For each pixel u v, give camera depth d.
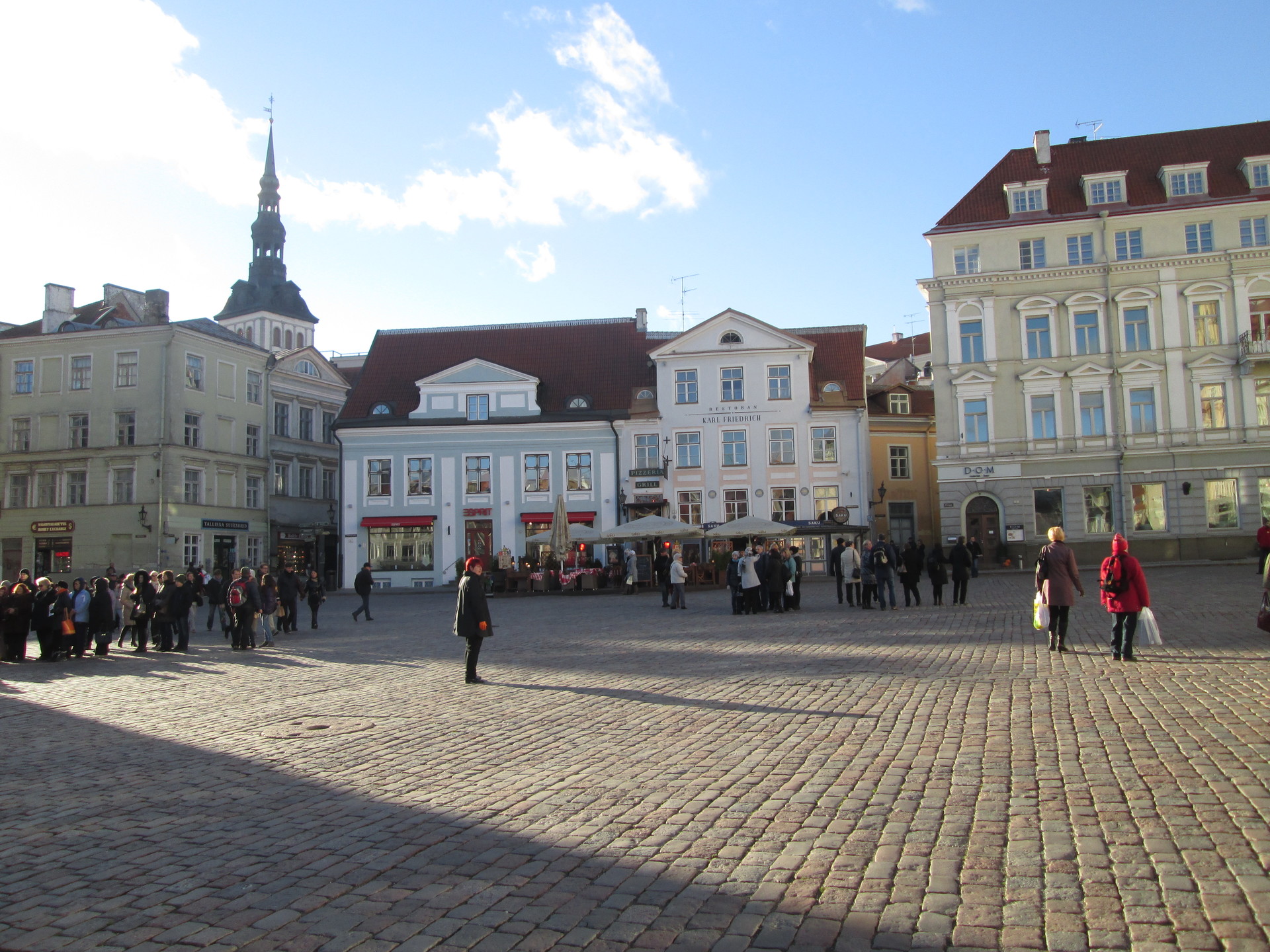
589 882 5.64
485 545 50.25
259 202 108.56
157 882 5.93
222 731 11.28
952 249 47.16
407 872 5.95
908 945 4.61
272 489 57.75
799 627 21.34
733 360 49.59
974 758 8.22
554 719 11.13
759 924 4.92
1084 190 47.00
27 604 21.39
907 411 54.78
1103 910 4.89
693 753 8.98
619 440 50.06
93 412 51.72
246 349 55.81
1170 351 44.97
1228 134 48.41
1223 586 27.00
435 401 51.38
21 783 8.86
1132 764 7.76
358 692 14.18
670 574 29.14
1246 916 4.74
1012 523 45.75
